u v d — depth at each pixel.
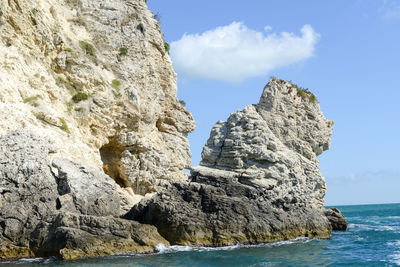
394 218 62.56
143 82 38.94
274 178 27.86
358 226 42.09
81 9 37.53
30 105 27.97
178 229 24.19
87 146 30.59
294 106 34.09
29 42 30.42
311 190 31.69
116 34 38.25
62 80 32.53
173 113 43.34
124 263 19.39
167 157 38.88
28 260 20.28
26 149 23.12
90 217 21.38
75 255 20.36
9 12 29.19
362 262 20.17
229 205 24.94
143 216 25.97
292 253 22.45
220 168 28.19
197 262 19.91
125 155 36.19
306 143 33.84
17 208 21.62
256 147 28.14
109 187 24.61
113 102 34.72
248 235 24.80
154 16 44.38
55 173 24.22
